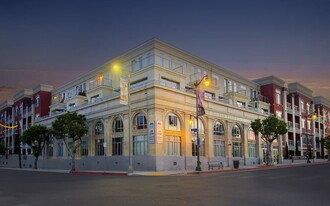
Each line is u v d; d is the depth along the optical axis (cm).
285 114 6419
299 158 6688
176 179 2116
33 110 6650
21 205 1076
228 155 4416
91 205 1042
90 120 4306
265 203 1063
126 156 3600
